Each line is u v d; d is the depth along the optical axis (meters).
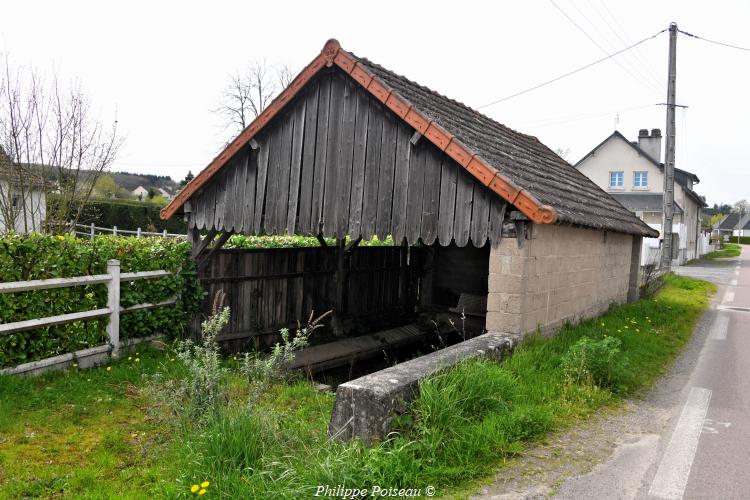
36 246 6.66
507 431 4.95
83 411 5.80
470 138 8.27
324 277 11.55
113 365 7.31
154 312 8.34
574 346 7.03
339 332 11.83
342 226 8.30
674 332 10.89
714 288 19.88
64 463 4.64
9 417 5.44
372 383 4.66
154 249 8.40
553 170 11.70
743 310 14.71
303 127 8.63
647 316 12.03
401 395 4.66
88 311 7.16
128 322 7.89
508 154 9.34
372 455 4.15
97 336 7.45
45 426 5.38
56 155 14.50
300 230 8.60
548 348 7.48
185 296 8.85
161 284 8.34
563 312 9.14
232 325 9.59
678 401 6.55
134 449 4.97
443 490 4.04
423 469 4.22
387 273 13.38
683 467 4.64
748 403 6.53
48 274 6.84
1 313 6.28
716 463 4.74
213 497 3.81
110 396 6.24
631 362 8.03
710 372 8.02
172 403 5.11
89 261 7.31
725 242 84.62
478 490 4.09
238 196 9.10
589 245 10.38
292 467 4.11
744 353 9.38
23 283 6.38
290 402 6.39
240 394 6.40
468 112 10.92
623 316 11.51
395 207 7.93
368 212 8.12
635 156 40.59
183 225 31.94
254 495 3.79
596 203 11.67
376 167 8.07
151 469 4.50
